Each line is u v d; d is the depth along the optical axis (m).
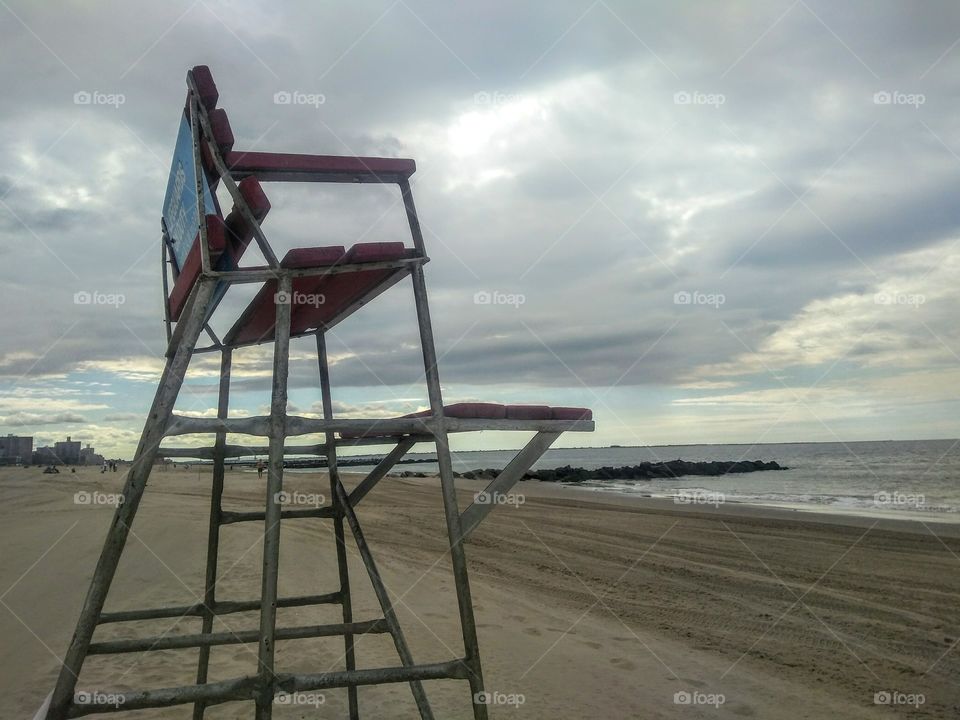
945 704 4.40
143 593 6.75
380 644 5.55
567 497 23.75
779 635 6.04
